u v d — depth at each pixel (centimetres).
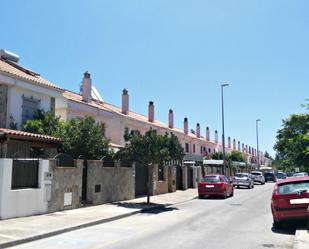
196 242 1035
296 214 1216
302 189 1249
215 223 1429
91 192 1953
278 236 1141
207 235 1152
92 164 1964
